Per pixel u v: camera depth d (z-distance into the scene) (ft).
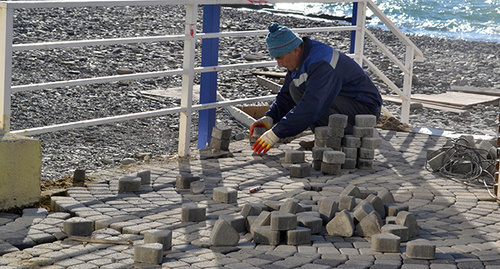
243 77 40.34
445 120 32.81
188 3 19.02
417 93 40.52
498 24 119.85
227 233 12.76
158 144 24.44
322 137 19.51
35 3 15.37
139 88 34.27
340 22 95.91
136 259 11.84
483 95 40.14
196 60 45.29
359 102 20.11
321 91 18.81
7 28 14.94
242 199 15.94
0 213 14.17
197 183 16.56
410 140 23.09
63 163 21.20
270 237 12.97
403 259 12.26
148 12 75.66
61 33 52.60
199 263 11.84
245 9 105.70
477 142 21.81
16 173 14.33
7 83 15.28
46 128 16.46
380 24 112.78
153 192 16.31
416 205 15.81
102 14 67.92
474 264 12.07
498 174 16.56
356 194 15.74
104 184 16.75
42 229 13.23
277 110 21.27
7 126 15.47
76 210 14.55
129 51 45.70
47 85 16.08
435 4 144.66
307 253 12.48
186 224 13.96
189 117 20.03
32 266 11.41
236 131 26.91
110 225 13.73
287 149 21.34
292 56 19.26
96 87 33.30
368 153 19.10
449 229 14.14
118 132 25.63
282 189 16.98
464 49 68.33
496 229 14.25
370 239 13.48
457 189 17.44
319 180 17.92
